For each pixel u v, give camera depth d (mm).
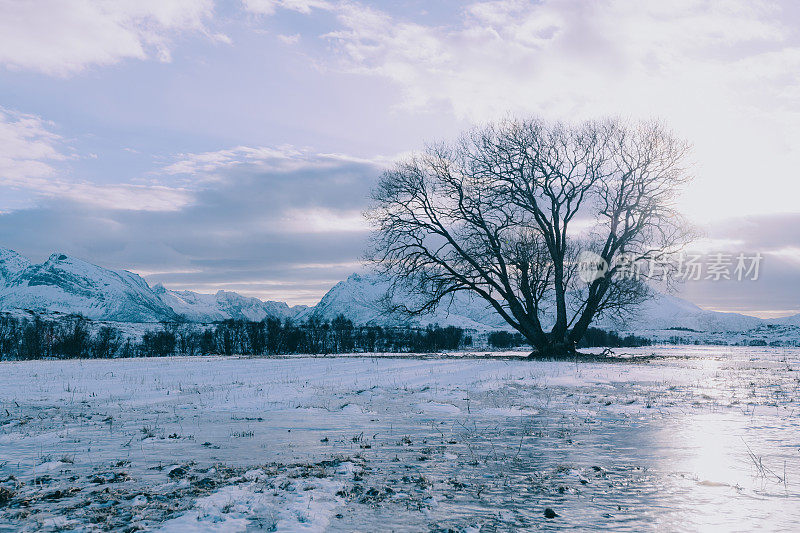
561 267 36656
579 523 5512
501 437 10812
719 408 14695
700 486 7012
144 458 8805
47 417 14000
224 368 26594
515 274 37969
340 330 102375
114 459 8750
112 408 15758
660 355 45500
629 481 7266
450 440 10445
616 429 11688
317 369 25797
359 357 34375
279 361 30641
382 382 21391
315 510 5766
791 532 5230
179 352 91688
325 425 12547
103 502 6145
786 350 66062
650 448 9555
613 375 22953
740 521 5578
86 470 7914
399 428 12055
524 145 35844
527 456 8914
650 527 5391
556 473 7723
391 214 37469
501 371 24219
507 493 6660
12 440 10656
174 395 18391
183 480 7145
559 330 36406
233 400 17188
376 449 9562
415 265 36969
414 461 8523
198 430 11828
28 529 5176
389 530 5234
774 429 11438
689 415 13570
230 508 5809
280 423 12891
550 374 23031
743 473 7684
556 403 16125
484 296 37250
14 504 6086
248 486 6711
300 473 7512
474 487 6938
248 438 10773
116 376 23516
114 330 100000
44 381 21906
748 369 27016
